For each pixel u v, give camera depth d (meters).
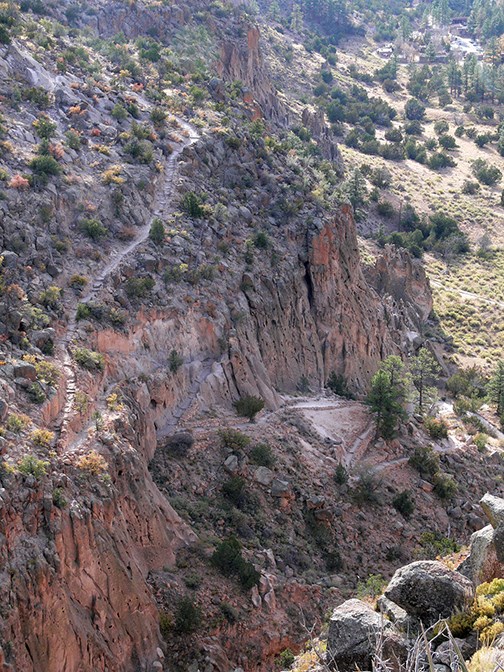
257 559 58.91
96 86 100.25
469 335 144.88
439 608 32.31
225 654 49.97
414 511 75.62
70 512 44.09
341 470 72.62
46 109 89.38
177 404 69.69
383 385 84.00
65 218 73.81
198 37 158.12
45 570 41.03
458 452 90.31
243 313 79.50
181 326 72.94
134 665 45.66
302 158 112.12
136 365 65.75
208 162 94.94
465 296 159.38
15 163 75.12
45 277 65.25
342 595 58.22
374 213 184.38
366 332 100.44
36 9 136.38
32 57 98.31
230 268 82.12
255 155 101.62
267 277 85.62
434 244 177.75
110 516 47.25
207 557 55.34
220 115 109.12
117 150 87.62
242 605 53.19
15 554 40.62
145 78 115.38
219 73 158.38
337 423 82.62
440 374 126.44
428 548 68.56
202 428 68.81
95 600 44.09
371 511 71.94
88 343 62.03
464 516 77.81
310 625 54.88
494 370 132.25
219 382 73.69
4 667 36.75
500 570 34.97
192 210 84.56
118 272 70.88
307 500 67.56
